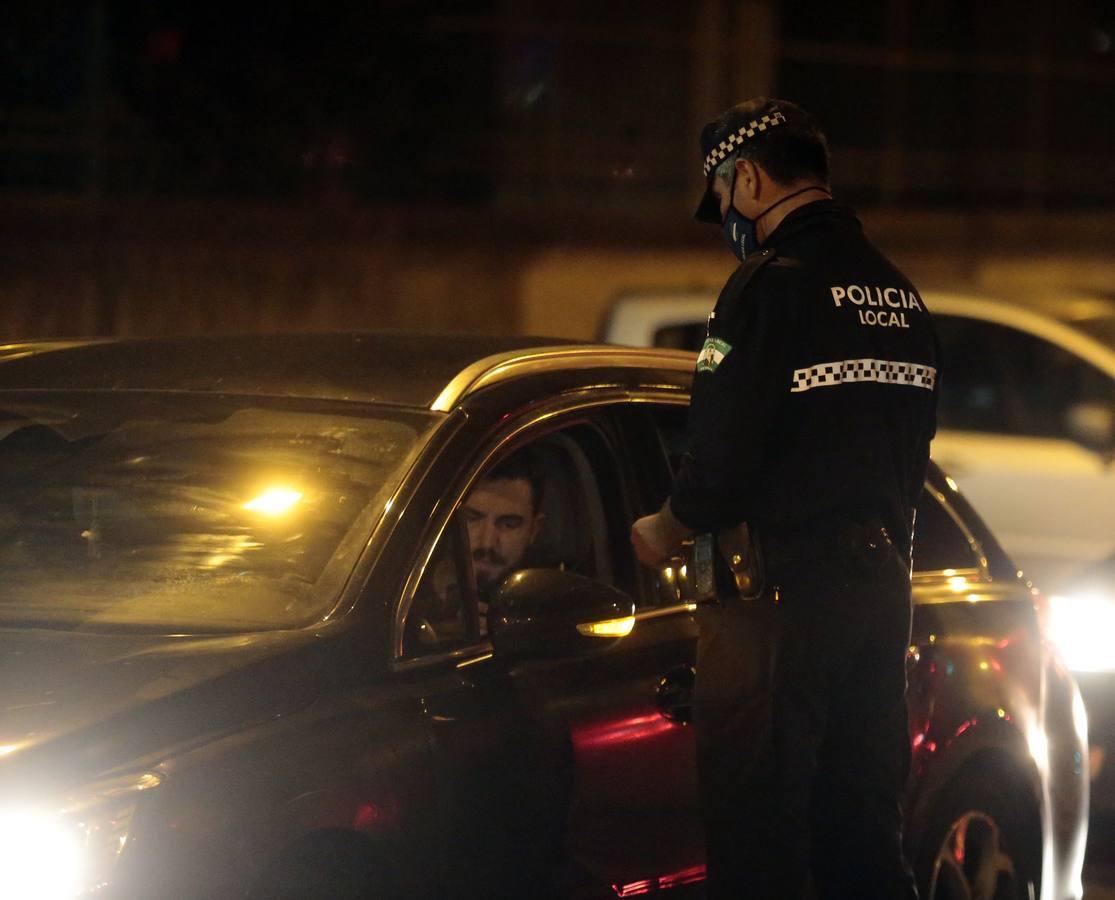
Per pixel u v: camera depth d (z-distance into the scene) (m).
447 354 10.55
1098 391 24.52
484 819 8.76
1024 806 12.15
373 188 40.94
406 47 40.56
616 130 46.16
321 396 10.06
